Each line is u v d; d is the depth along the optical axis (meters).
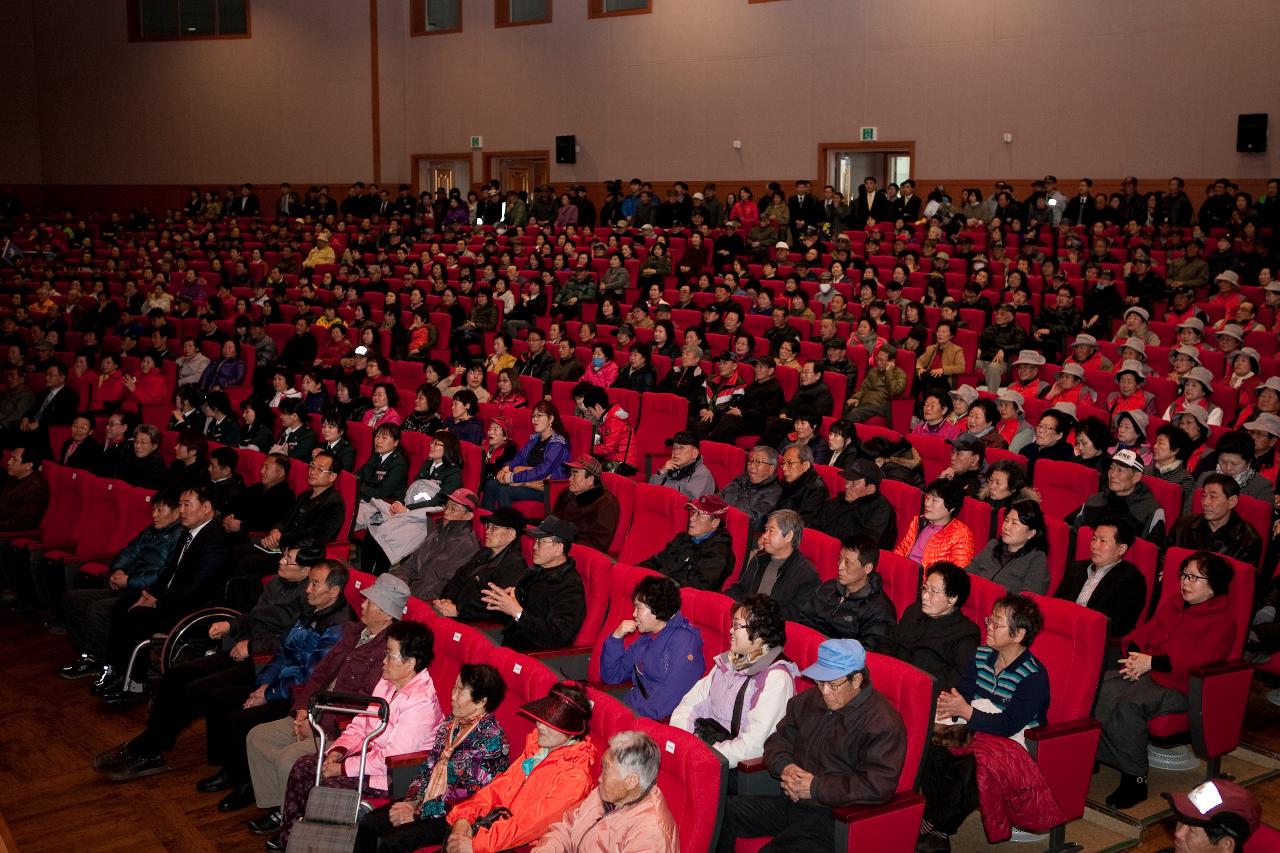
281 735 5.18
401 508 7.63
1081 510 6.56
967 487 6.85
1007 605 4.58
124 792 5.50
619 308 14.06
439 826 4.36
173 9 25.11
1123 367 9.11
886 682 4.23
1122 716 4.97
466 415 9.43
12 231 22.61
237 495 8.03
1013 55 17.08
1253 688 6.22
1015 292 12.69
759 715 4.50
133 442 9.55
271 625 6.02
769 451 7.27
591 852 3.75
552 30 21.69
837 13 18.58
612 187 19.58
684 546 6.34
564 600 5.73
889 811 3.96
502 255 17.11
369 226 20.28
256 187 24.91
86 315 16.70
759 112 19.55
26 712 6.42
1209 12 15.51
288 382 11.23
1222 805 3.17
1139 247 13.43
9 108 26.14
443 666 5.20
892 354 10.50
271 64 24.47
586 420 8.99
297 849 4.29
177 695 5.68
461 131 23.12
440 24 23.27
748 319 12.96
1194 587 5.12
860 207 17.30
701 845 3.79
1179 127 15.88
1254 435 7.44
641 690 5.06
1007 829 4.41
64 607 6.98
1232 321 11.55
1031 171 17.11
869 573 5.28
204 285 17.52
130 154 25.78
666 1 20.31
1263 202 14.34
